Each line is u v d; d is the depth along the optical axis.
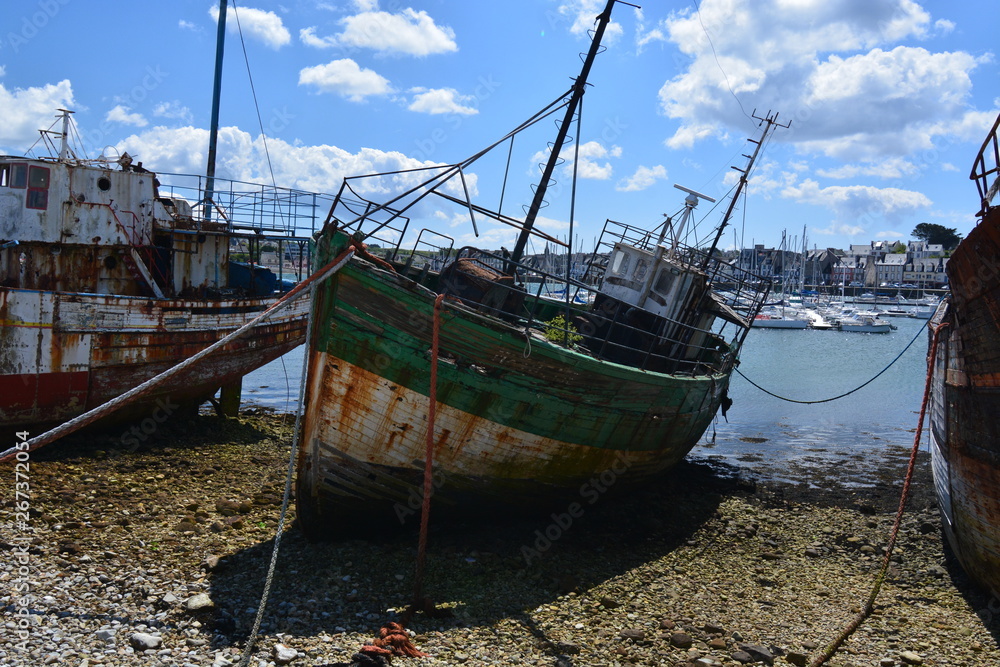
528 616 8.56
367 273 9.27
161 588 8.48
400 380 9.63
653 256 14.30
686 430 14.48
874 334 70.19
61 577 8.47
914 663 8.03
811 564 11.37
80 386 13.83
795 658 7.98
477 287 11.53
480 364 9.81
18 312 13.08
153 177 15.85
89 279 15.23
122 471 13.01
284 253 22.22
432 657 7.44
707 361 17.67
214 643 7.36
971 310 9.09
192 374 15.54
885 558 10.11
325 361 9.52
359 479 9.98
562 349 10.25
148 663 6.89
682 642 8.09
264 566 9.32
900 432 24.12
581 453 11.35
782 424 25.41
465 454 10.20
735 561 11.23
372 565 9.59
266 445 16.20
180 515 11.05
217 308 15.73
